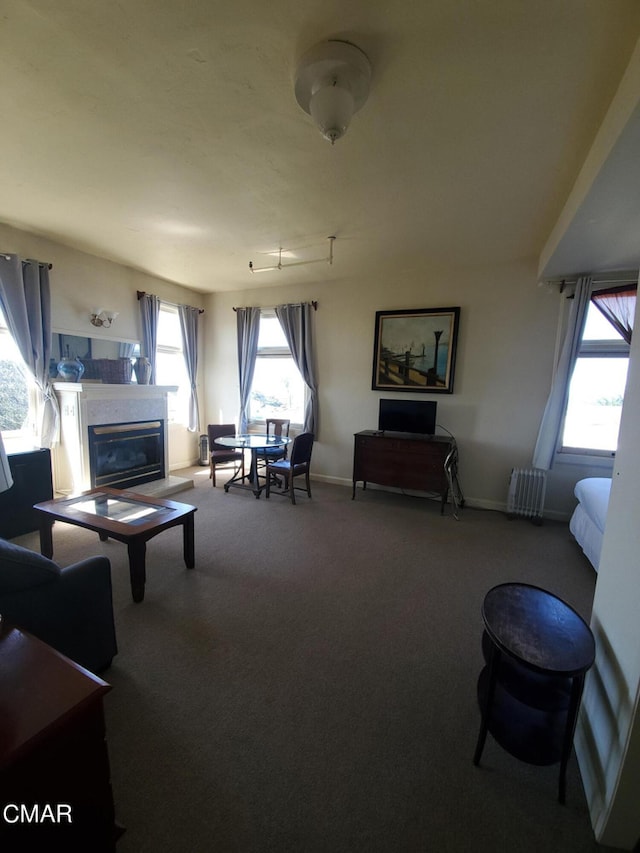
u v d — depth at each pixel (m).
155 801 1.18
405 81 1.56
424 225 3.03
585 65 1.45
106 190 2.59
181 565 2.71
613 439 3.63
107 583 1.67
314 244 3.52
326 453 5.02
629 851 1.07
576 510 3.28
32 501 3.24
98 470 3.97
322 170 2.27
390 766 1.31
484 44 1.38
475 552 3.03
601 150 1.73
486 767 1.32
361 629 2.04
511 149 2.00
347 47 1.40
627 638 1.13
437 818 1.16
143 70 1.55
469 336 4.10
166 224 3.14
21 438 3.54
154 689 1.61
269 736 1.41
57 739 0.85
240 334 5.35
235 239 3.45
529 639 1.24
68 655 1.52
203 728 1.43
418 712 1.54
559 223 2.71
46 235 3.47
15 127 1.93
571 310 3.51
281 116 1.81
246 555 2.89
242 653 1.84
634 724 1.01
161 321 5.06
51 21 1.33
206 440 5.61
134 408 4.27
